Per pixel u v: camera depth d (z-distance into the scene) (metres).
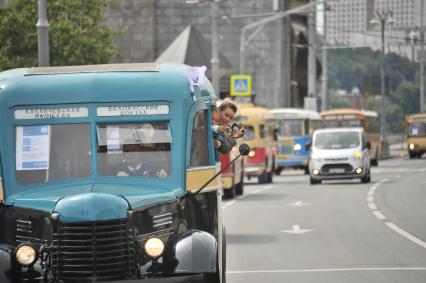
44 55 56.78
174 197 23.11
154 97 23.95
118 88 23.95
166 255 21.66
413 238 42.31
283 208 59.78
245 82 113.69
